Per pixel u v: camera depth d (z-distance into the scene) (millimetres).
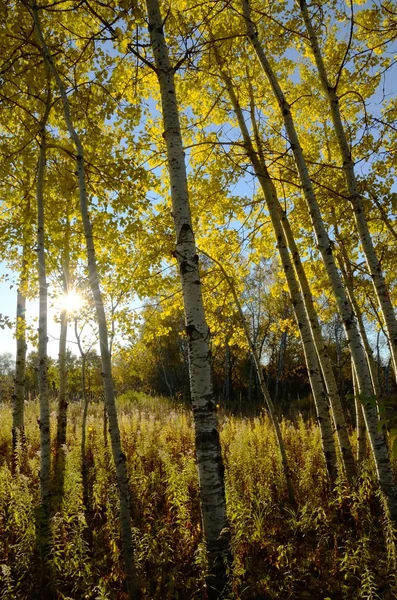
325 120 7684
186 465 6133
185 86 6164
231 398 27578
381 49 5828
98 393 20047
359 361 4426
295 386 28203
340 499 4848
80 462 6793
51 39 5012
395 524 4066
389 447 6148
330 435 5789
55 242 6102
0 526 4590
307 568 3869
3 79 4582
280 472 5930
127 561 3324
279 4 5988
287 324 10250
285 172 7031
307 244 8156
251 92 6605
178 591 3604
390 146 6777
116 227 6098
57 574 3744
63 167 5738
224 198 7043
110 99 5203
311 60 6992
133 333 7828
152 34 3988
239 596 3285
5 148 5188
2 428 9688
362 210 4727
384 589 3471
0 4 4336
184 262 3576
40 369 4809
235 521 4348
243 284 8562
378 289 4547
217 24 6008
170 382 30484
